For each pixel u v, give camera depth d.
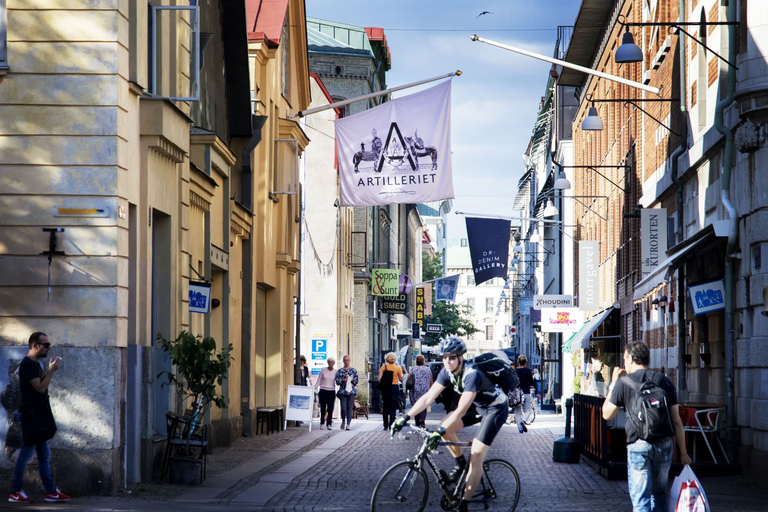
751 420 20.08
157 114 17.98
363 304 67.12
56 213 16.38
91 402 16.16
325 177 56.78
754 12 20.09
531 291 107.00
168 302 19.62
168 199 19.58
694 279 25.67
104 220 16.36
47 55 16.48
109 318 16.27
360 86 75.06
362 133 30.25
